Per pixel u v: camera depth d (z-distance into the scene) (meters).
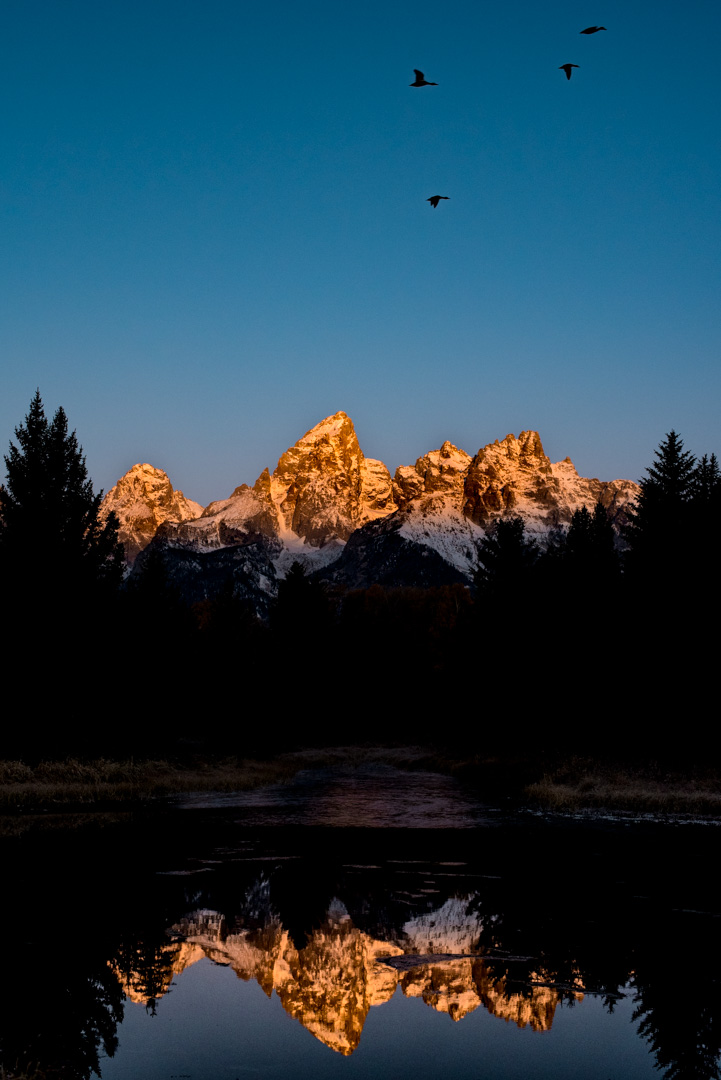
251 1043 9.22
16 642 35.34
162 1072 8.30
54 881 16.84
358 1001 10.66
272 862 19.58
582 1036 9.59
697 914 14.83
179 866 18.75
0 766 32.28
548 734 52.81
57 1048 8.85
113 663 41.31
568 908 15.25
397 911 15.02
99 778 34.28
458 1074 8.50
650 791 33.69
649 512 50.25
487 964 12.12
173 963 11.96
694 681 44.31
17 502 37.56
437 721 81.31
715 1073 8.62
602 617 51.34
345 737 86.88
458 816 28.62
